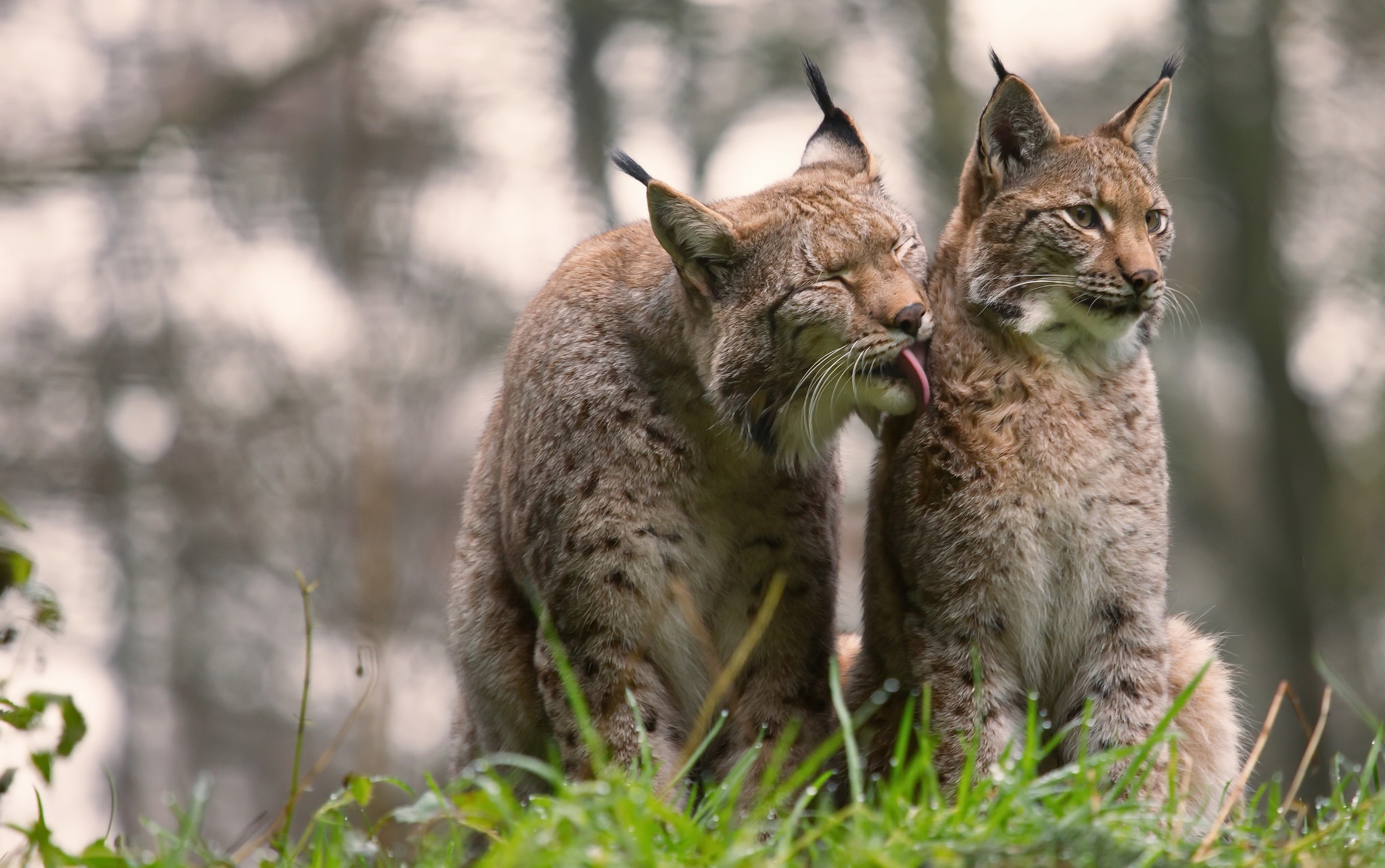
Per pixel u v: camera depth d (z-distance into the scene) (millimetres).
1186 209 27109
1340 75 26594
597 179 29672
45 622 7805
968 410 8453
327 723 28391
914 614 8547
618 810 5621
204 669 31156
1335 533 26297
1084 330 8617
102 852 6238
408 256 28547
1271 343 26141
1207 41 26453
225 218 29375
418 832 8188
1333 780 8445
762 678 8852
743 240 8578
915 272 8812
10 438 29172
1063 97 25938
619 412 8539
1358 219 26125
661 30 30188
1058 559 8445
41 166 26688
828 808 6469
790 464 8617
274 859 8523
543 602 8672
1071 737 8531
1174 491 27609
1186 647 9141
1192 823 6574
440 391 27688
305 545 28359
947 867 5297
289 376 28734
